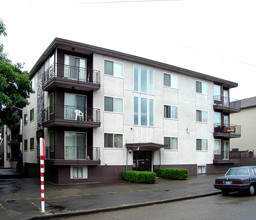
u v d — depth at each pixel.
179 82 27.02
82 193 15.27
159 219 9.59
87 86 20.28
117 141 22.05
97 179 20.69
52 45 20.34
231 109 31.27
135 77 23.73
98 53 21.73
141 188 17.31
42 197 10.63
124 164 22.12
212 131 29.69
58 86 20.28
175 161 25.80
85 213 10.73
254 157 32.31
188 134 27.19
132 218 9.88
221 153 30.34
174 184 19.30
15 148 36.00
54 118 18.95
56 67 20.55
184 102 27.20
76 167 20.00
